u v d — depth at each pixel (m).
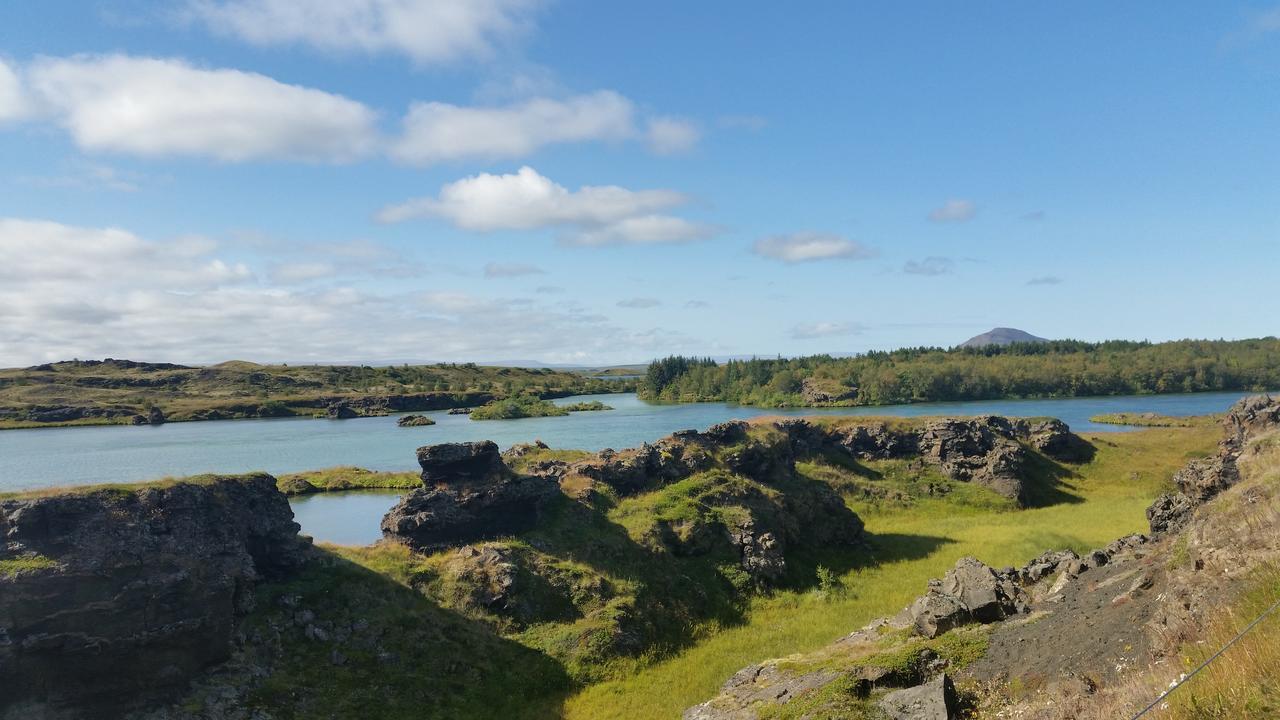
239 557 33.94
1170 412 176.75
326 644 34.75
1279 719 13.70
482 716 34.25
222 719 28.31
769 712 27.27
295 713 30.30
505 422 195.75
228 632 30.98
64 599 25.98
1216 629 19.31
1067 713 20.09
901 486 88.00
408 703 33.44
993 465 89.31
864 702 24.73
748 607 49.50
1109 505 79.88
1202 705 15.39
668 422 179.38
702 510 56.62
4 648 24.25
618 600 44.16
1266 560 21.39
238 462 120.19
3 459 124.69
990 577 36.12
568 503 53.69
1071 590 33.69
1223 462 40.62
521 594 43.00
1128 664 21.84
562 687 37.59
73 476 103.38
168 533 31.03
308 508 78.44
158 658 27.95
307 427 193.62
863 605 49.03
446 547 45.94
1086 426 147.88
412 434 165.75
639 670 39.69
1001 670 25.78
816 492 67.88
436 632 38.28
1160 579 27.80
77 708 25.61
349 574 39.59
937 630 32.50
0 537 26.67
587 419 196.88
